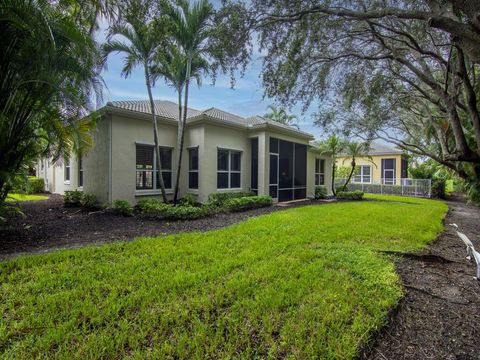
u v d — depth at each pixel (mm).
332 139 16844
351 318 2805
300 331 2559
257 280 3645
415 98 8852
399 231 6734
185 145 11922
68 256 4531
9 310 2820
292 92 6672
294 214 9203
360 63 7004
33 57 5227
